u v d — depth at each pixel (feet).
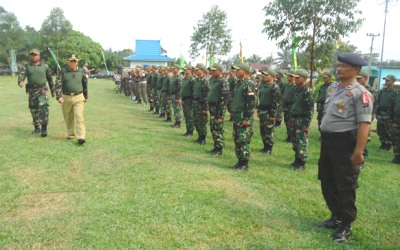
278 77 33.06
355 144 11.22
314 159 22.33
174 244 10.78
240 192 15.39
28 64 23.79
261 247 10.91
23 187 14.84
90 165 18.26
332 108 11.52
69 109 22.91
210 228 11.92
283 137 29.55
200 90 24.09
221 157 21.38
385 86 27.91
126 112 40.47
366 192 16.47
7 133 24.62
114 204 13.42
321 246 11.14
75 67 22.65
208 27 70.18
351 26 35.01
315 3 34.68
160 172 17.53
